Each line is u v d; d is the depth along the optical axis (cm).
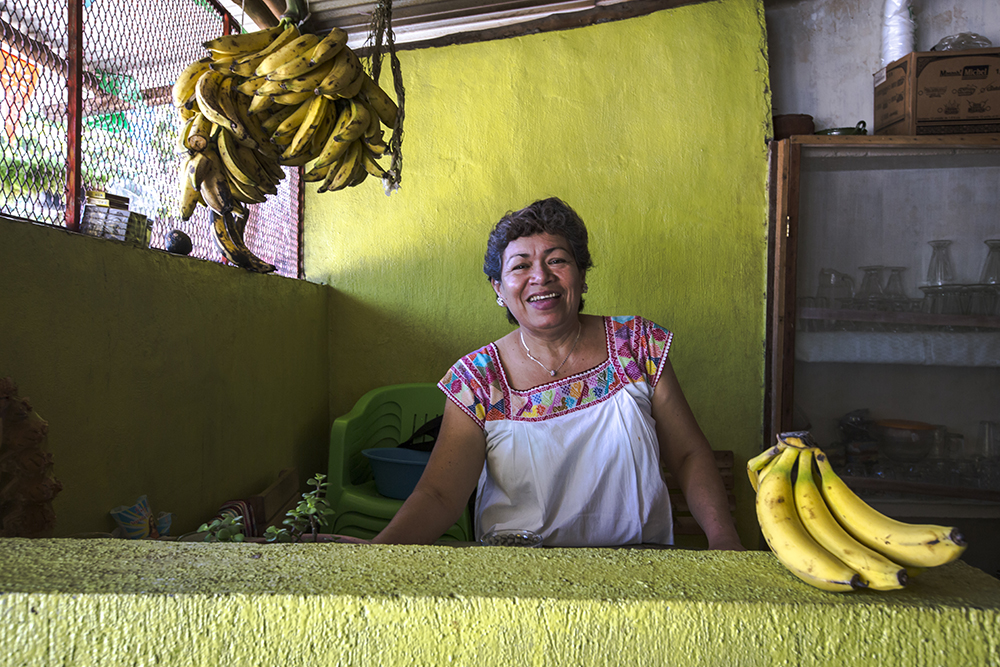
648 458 153
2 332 122
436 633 61
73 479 141
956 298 274
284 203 298
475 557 71
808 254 282
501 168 303
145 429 168
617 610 60
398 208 310
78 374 143
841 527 64
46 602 62
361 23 290
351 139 144
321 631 61
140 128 192
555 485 153
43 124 151
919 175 278
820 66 304
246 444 229
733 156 292
